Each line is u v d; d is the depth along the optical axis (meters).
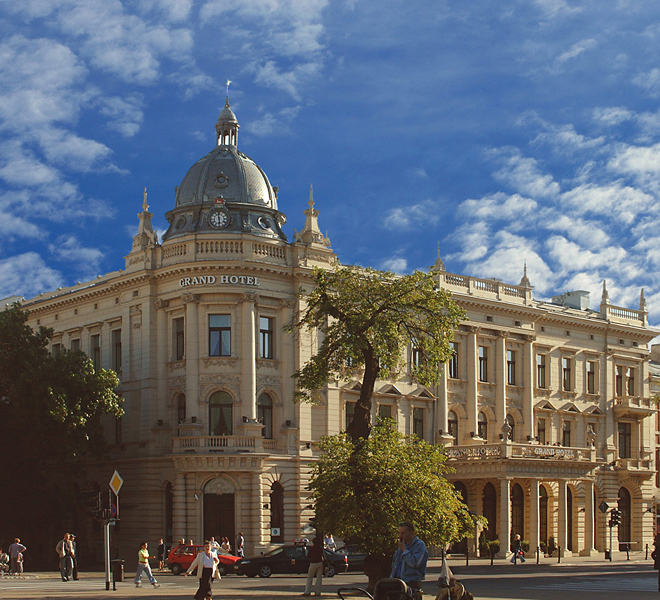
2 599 33.41
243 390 62.41
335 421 66.81
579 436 84.50
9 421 58.84
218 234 64.00
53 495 60.69
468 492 71.62
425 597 35.88
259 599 34.44
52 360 59.31
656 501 93.75
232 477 61.22
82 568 61.38
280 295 64.88
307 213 68.00
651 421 91.75
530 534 70.12
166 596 35.34
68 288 77.56
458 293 75.19
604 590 40.19
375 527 34.66
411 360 72.81
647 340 92.81
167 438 64.25
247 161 69.56
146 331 66.06
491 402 77.62
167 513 63.41
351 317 40.62
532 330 81.00
